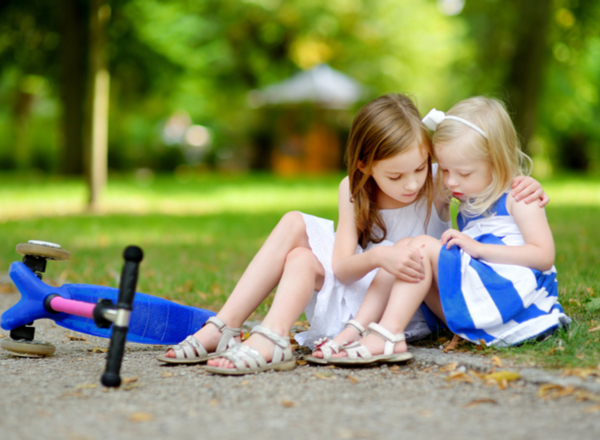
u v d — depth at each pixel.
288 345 2.08
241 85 20.38
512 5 13.35
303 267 2.14
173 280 4.06
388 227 2.41
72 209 9.22
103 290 2.40
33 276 2.31
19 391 1.83
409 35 19.89
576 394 1.71
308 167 20.81
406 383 1.89
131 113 19.16
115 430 1.51
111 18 13.55
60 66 14.12
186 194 11.75
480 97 2.25
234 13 18.05
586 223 6.57
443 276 2.11
